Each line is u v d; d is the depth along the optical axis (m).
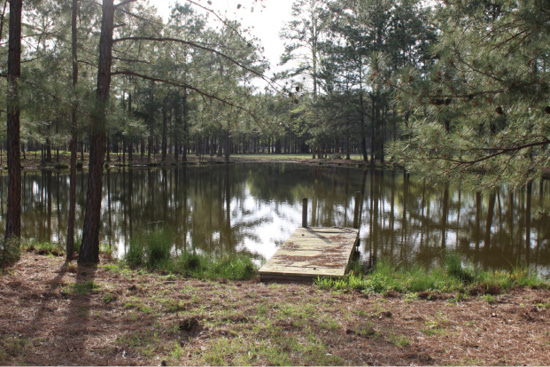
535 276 6.42
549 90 4.08
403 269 7.72
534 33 4.08
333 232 10.45
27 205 15.57
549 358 3.25
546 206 15.09
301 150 76.44
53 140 7.41
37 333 3.59
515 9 4.27
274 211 15.44
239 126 7.58
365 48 31.77
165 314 4.27
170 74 7.61
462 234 11.38
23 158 37.97
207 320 4.14
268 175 29.94
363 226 12.69
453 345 3.56
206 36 7.59
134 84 8.88
